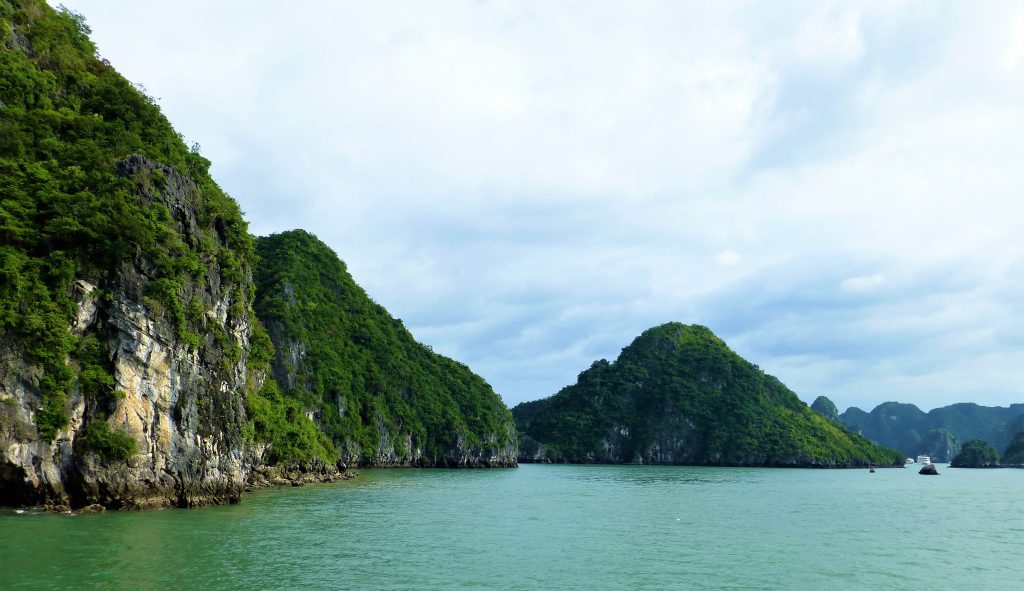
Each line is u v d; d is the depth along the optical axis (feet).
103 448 134.72
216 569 95.14
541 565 109.40
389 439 459.32
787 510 209.26
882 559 122.83
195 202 178.91
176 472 150.71
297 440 287.07
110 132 173.58
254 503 181.16
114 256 144.05
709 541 139.13
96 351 138.72
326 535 130.21
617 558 117.60
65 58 178.50
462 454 533.55
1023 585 103.60
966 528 169.07
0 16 169.89
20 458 125.59
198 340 162.09
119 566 92.38
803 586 100.58
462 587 92.94
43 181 144.56
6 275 128.67
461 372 618.03
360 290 543.80
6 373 125.70
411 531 141.79
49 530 112.98
